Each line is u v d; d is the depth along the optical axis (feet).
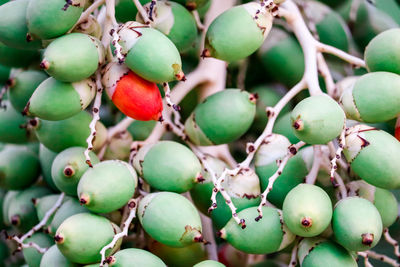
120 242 1.94
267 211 1.95
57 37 1.95
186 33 2.07
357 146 1.92
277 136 2.07
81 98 1.94
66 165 2.00
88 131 2.08
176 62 1.90
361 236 1.87
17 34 1.99
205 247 2.10
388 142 1.92
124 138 2.12
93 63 1.92
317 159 1.98
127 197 1.95
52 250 1.97
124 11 2.08
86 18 1.98
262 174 2.04
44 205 2.11
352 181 2.02
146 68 1.90
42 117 1.95
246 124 2.07
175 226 1.91
